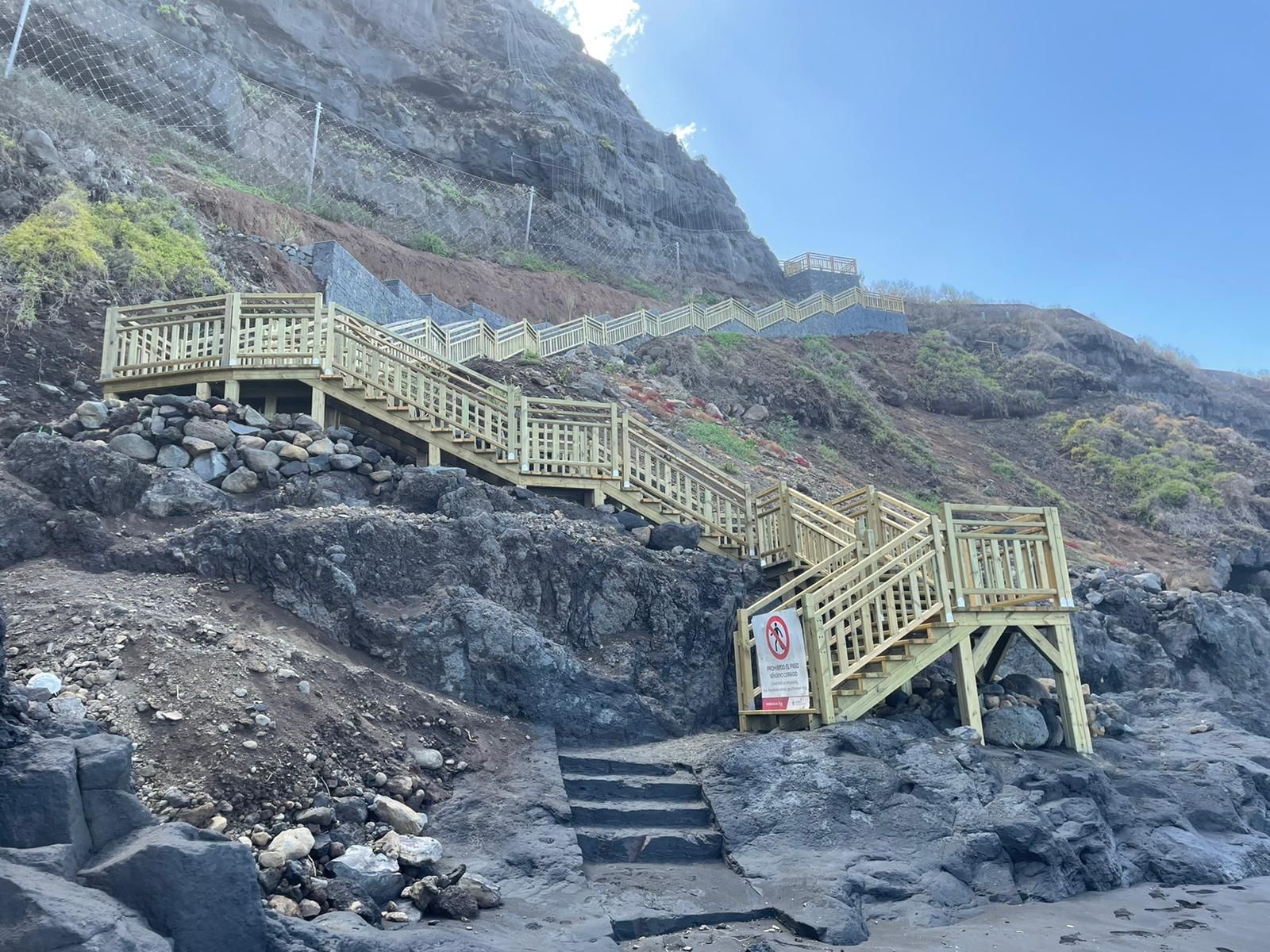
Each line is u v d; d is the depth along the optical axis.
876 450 29.89
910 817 8.61
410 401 12.52
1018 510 11.45
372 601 9.70
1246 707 16.42
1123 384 58.66
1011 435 40.78
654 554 11.93
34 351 13.10
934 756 9.32
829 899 7.06
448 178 45.44
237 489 10.94
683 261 56.31
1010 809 8.78
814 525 12.38
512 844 7.07
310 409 13.34
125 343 12.66
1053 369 47.09
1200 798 10.76
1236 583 31.22
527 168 49.69
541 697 9.64
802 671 9.91
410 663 9.27
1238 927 7.53
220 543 9.32
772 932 6.71
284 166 35.62
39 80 21.19
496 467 12.70
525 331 24.34
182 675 7.21
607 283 45.53
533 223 46.72
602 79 63.59
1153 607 19.67
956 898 7.77
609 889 6.97
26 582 8.44
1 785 4.53
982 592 10.88
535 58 59.41
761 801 8.51
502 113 51.00
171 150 27.44
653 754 9.51
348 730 7.55
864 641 10.70
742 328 37.38
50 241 14.94
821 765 8.82
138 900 4.34
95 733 5.41
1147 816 10.07
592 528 11.96
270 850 5.85
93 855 4.67
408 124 45.78
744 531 13.52
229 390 12.16
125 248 16.38
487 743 8.65
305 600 9.30
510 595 10.52
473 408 14.50
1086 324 60.59
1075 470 37.72
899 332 48.25
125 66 31.17
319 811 6.42
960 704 10.56
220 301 12.71
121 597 8.27
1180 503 34.91
